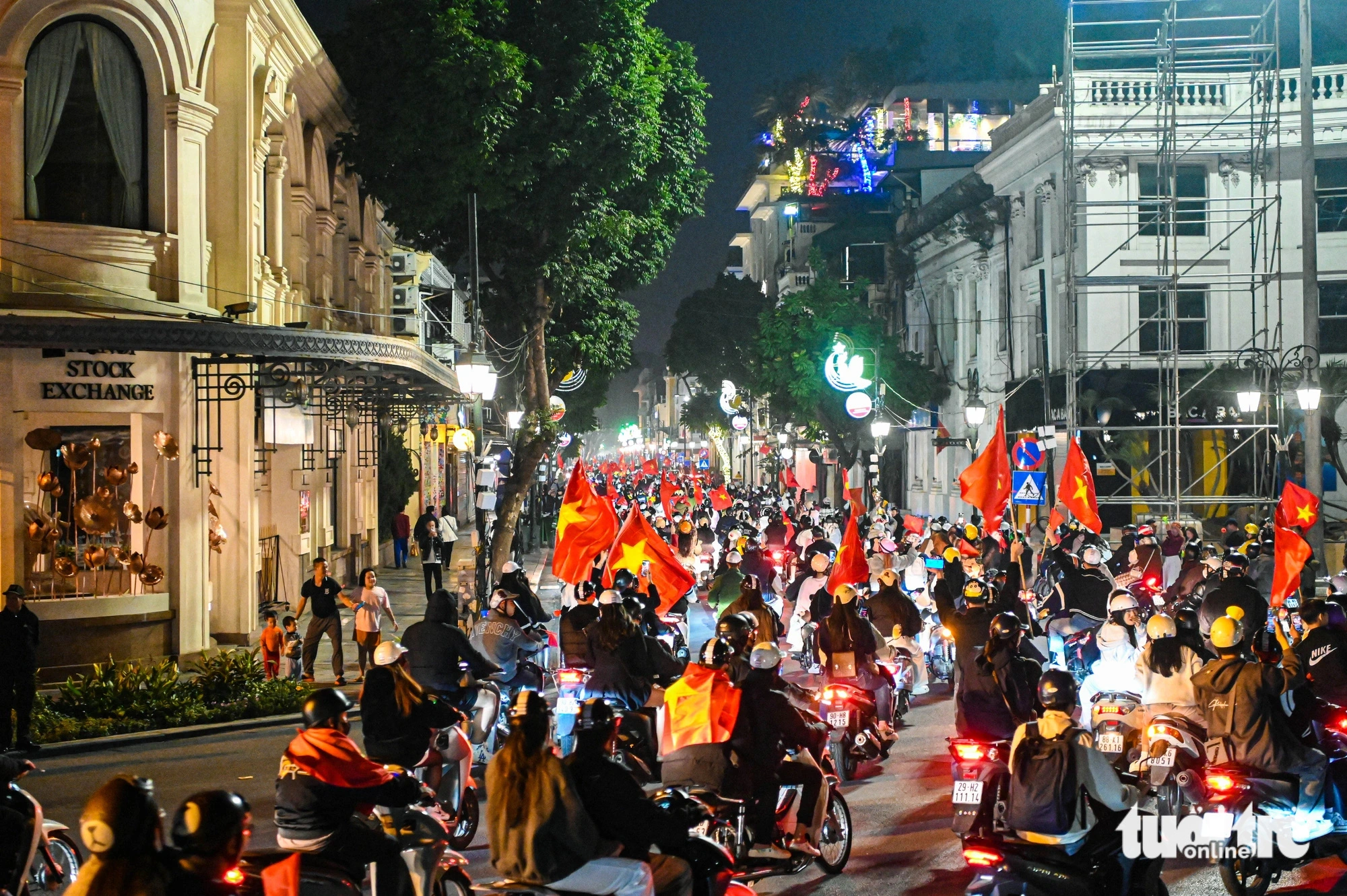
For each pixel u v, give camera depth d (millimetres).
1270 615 19250
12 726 15008
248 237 22781
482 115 27062
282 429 24141
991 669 10188
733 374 88312
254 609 23781
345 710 7449
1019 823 7461
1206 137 35000
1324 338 37812
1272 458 35062
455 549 48281
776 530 30344
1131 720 10906
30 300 19594
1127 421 36469
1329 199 37938
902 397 52906
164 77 20844
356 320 35562
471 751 10336
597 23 28750
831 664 13211
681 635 18844
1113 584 16891
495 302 33000
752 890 9281
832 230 76875
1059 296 40625
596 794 7105
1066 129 32406
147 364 20406
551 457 56031
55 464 20547
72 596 20000
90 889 4777
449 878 8477
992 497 19875
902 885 9492
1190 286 37812
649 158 30656
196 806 5070
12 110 19547
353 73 30438
